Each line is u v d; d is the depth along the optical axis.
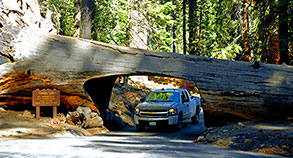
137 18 20.92
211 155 6.15
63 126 12.33
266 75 11.82
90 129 13.32
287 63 15.34
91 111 13.87
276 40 15.34
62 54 12.84
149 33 20.91
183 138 11.20
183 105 15.84
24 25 15.00
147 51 12.70
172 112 14.45
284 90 11.70
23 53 12.62
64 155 5.41
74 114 13.08
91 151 6.06
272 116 11.92
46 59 12.79
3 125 10.90
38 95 12.84
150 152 6.15
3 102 13.45
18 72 12.54
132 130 15.08
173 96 16.22
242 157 6.10
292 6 15.21
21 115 13.04
